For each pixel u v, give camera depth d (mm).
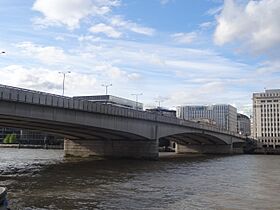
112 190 36500
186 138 133500
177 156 117062
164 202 30375
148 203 29766
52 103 58938
